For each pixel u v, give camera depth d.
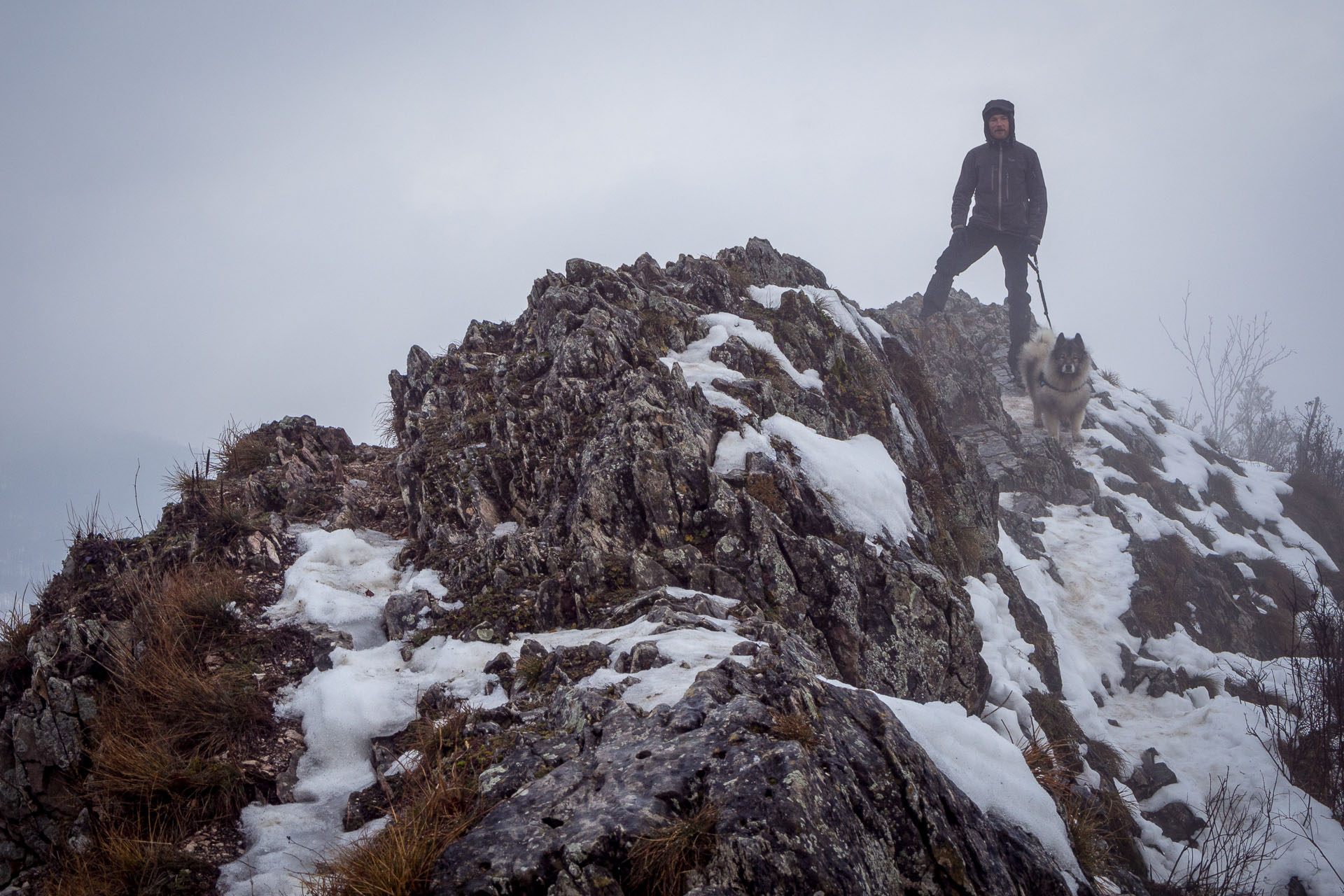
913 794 3.45
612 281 8.98
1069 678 8.99
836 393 8.78
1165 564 11.44
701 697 3.78
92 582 5.91
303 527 6.85
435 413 8.12
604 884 2.89
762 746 3.35
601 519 6.20
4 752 4.50
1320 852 6.39
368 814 3.97
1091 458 14.05
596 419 6.88
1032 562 10.73
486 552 6.11
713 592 5.96
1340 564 14.42
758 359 8.48
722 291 9.60
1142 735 8.46
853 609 6.19
